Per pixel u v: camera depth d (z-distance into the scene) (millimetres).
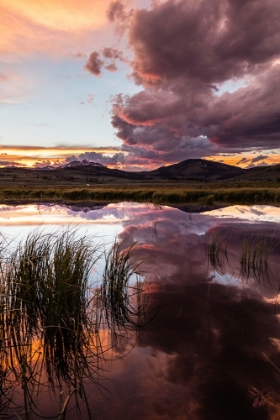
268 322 4324
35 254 5500
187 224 12852
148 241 9680
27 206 22578
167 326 4246
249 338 3891
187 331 4098
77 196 32344
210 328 4148
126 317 4555
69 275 4598
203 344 3760
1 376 3236
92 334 4078
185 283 5938
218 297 5223
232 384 3018
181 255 7973
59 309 3932
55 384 3094
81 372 3250
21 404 2809
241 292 5445
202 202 23578
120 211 18484
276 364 3342
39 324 4371
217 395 2854
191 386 2996
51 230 11289
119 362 3430
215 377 3125
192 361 3422
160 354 3588
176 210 18531
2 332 3961
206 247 8820
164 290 5590
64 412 2652
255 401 2789
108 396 2879
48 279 4363
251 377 3125
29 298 4531
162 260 7512
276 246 8812
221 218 14422
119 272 5480
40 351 3709
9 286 4496
